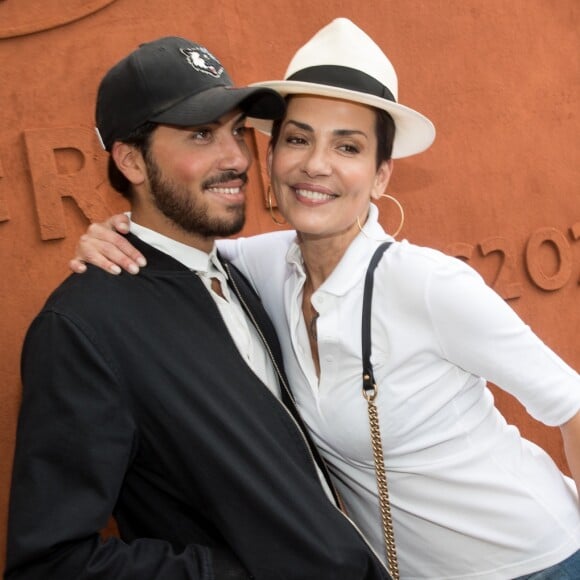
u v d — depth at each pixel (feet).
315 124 5.73
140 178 5.54
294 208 5.85
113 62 8.78
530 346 5.53
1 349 8.35
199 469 5.02
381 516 6.05
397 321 5.56
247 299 6.26
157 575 4.81
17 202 8.42
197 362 5.21
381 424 5.66
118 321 5.03
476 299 5.39
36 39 8.46
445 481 5.80
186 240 5.66
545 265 11.19
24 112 8.43
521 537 5.83
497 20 10.73
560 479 6.28
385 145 6.03
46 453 4.74
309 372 5.96
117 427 4.86
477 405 5.98
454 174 10.66
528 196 11.07
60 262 8.61
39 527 4.64
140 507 5.41
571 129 11.25
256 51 9.49
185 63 5.40
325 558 5.08
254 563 5.01
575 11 11.15
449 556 5.92
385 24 10.16
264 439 5.22
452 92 10.57
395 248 5.69
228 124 5.54
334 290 5.71
